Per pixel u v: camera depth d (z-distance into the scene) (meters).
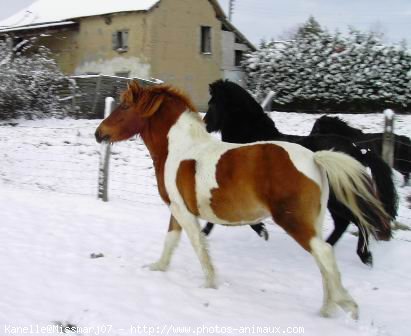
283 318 4.26
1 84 15.34
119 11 21.86
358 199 4.27
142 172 10.98
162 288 4.76
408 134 14.04
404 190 10.43
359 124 15.40
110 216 7.58
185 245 6.28
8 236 6.19
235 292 4.81
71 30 24.06
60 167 11.24
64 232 6.59
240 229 7.24
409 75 18.78
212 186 4.43
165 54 22.11
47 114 16.41
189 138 4.81
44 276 4.84
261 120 6.44
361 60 19.41
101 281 4.84
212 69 24.20
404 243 6.63
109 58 22.83
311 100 20.08
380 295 4.98
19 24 25.80
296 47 20.44
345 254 6.30
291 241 6.75
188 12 22.81
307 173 4.13
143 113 4.94
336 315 4.32
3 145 12.75
